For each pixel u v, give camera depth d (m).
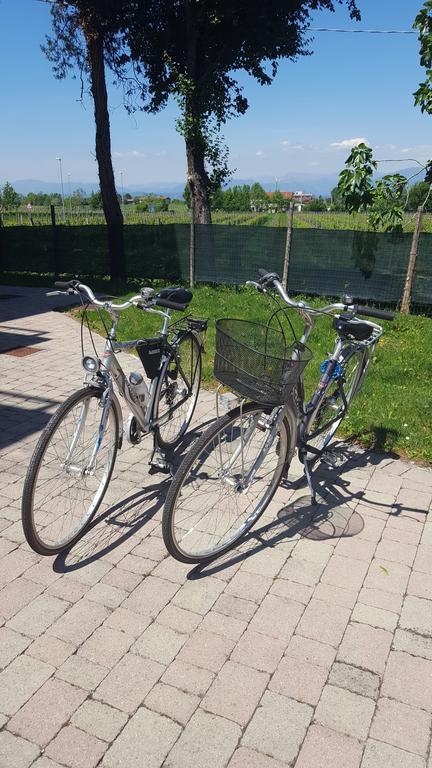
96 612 2.74
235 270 11.58
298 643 2.58
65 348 7.34
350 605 2.82
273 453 3.38
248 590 2.91
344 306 3.42
